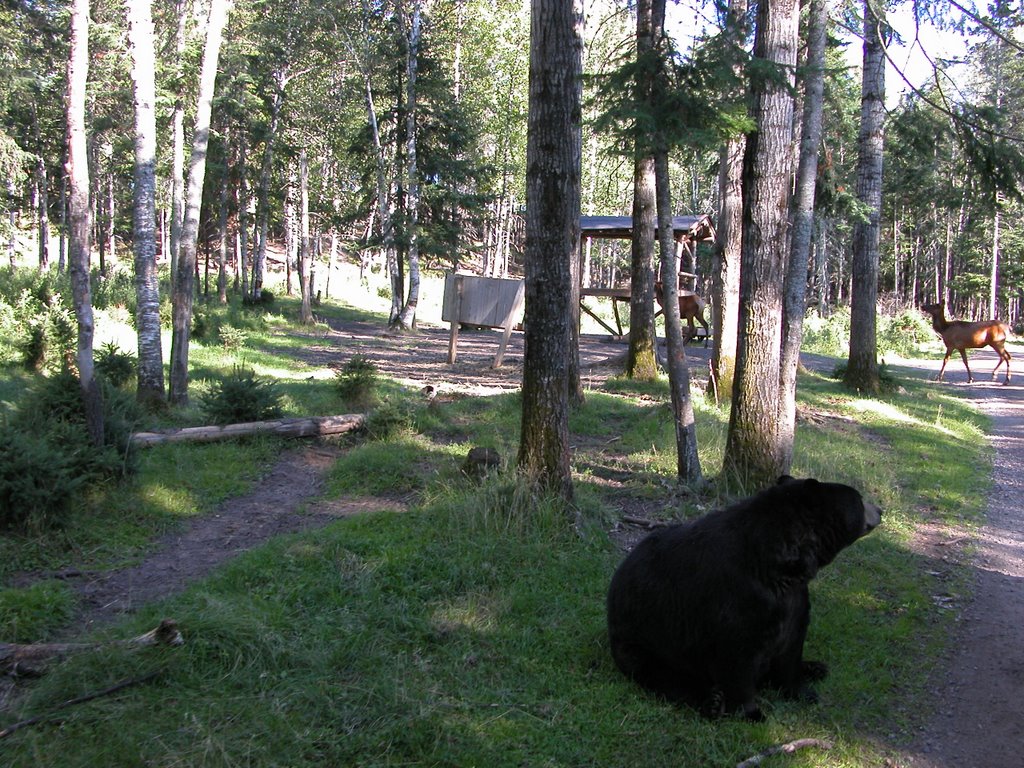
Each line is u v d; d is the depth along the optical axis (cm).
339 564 571
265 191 3225
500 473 764
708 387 1332
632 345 1528
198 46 2167
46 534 621
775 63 677
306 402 1227
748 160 782
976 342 1998
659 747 391
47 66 2339
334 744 365
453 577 565
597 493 805
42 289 1961
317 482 845
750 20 814
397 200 3041
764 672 434
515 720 404
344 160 3984
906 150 991
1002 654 525
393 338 2592
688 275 2516
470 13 3706
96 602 526
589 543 648
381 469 847
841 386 1684
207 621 441
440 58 3244
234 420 1009
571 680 450
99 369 1292
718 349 1295
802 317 819
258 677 414
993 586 649
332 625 483
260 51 2753
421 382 1503
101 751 340
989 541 766
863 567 664
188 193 1140
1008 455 1195
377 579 552
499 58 3828
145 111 1077
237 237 3800
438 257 3078
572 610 534
